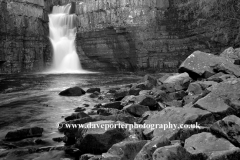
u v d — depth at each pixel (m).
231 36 26.03
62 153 5.57
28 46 29.61
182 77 10.95
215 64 10.98
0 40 26.69
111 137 5.33
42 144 6.23
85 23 32.19
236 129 4.41
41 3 31.22
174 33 29.77
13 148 6.02
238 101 5.86
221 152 3.97
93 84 18.75
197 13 28.33
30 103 11.89
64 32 33.53
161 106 8.12
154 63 29.59
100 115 7.62
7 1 27.08
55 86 18.05
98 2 30.83
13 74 26.94
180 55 29.16
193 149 4.29
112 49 30.97
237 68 10.69
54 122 8.35
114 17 29.86
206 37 27.47
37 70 30.64
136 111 7.52
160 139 4.48
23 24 28.72
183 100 8.40
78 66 33.34
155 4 30.05
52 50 32.53
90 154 5.12
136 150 4.64
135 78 23.00
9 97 13.73
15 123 8.39
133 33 29.20
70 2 34.66
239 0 25.86
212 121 5.46
